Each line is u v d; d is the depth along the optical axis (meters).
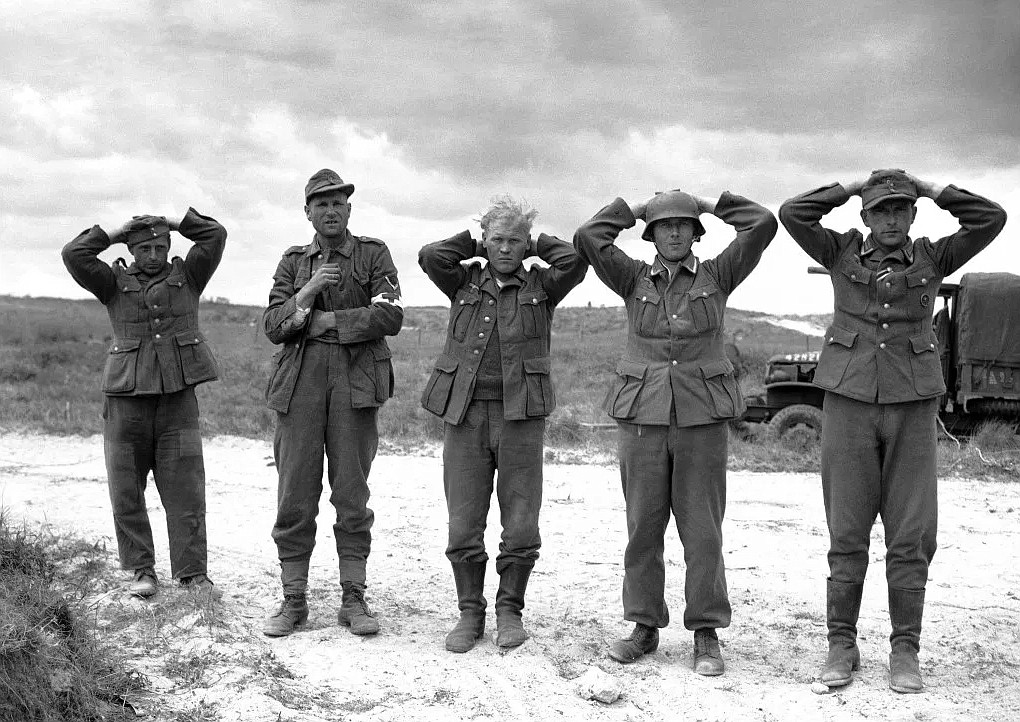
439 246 5.42
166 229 6.06
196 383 6.07
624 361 5.25
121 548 6.08
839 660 4.94
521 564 5.44
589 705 4.65
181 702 4.43
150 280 6.01
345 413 5.59
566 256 5.43
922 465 4.90
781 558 7.60
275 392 5.59
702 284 5.12
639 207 5.36
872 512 5.00
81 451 13.17
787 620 5.96
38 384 21.72
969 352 13.36
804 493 10.72
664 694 4.77
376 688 4.80
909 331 4.95
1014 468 11.97
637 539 5.18
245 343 38.97
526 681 4.91
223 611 5.76
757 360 24.36
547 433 13.92
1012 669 5.14
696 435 5.02
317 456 5.61
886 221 4.96
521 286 5.43
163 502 6.17
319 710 4.54
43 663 4.18
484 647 5.40
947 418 13.88
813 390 14.36
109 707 4.29
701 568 5.03
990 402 13.44
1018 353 13.19
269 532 8.33
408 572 7.09
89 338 40.09
